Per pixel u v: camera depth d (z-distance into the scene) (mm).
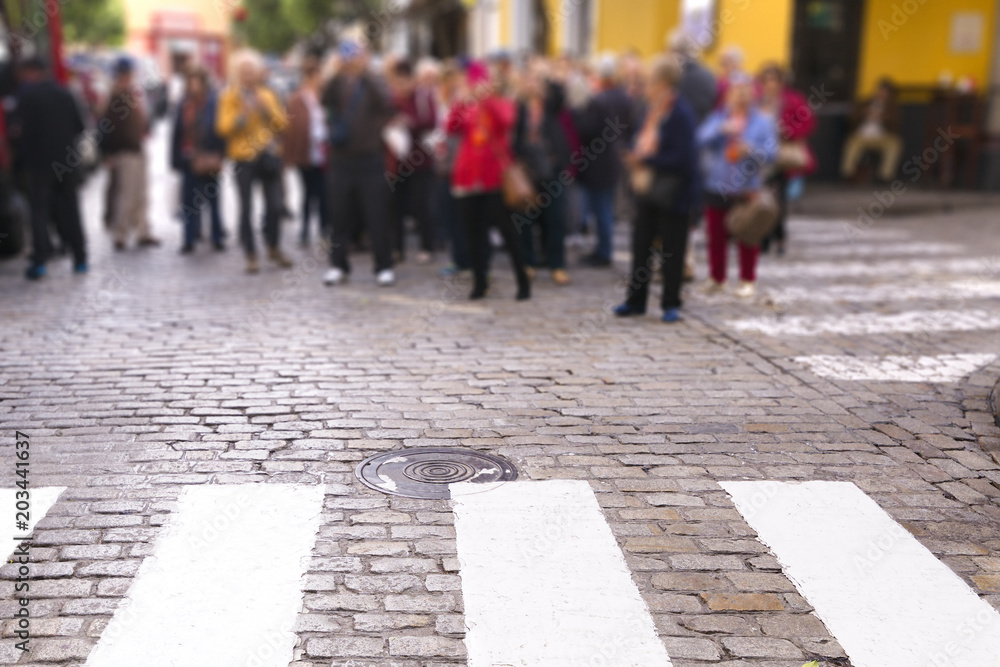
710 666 3084
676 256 7633
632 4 16844
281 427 5176
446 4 29031
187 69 11398
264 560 3689
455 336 7219
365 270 10234
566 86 9758
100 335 7168
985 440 5090
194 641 3156
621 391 5879
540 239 10852
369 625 3268
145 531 3916
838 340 7172
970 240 12344
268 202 10297
